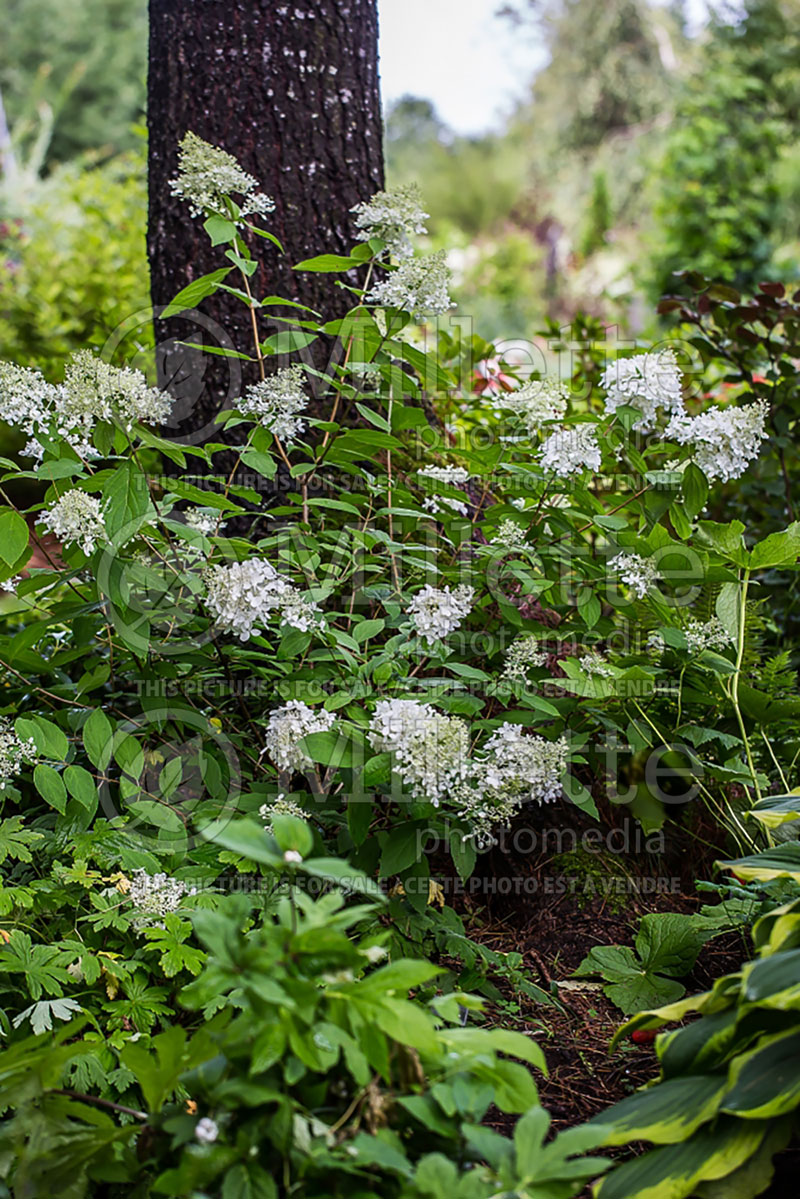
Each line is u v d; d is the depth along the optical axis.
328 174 3.00
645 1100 1.43
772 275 9.27
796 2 11.86
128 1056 1.35
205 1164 1.24
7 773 2.09
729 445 2.19
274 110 2.96
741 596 2.42
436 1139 1.37
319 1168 1.26
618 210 14.32
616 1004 2.18
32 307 6.05
